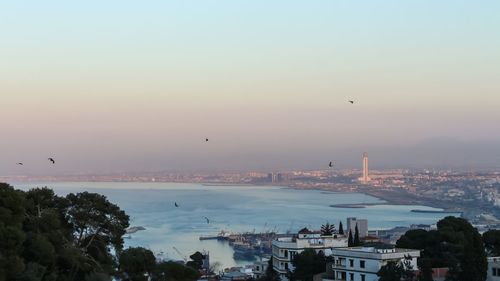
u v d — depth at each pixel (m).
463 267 138.62
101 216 97.12
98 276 82.38
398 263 141.00
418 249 151.12
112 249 98.31
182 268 95.12
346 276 148.12
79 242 95.56
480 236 146.12
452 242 143.88
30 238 80.62
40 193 95.12
